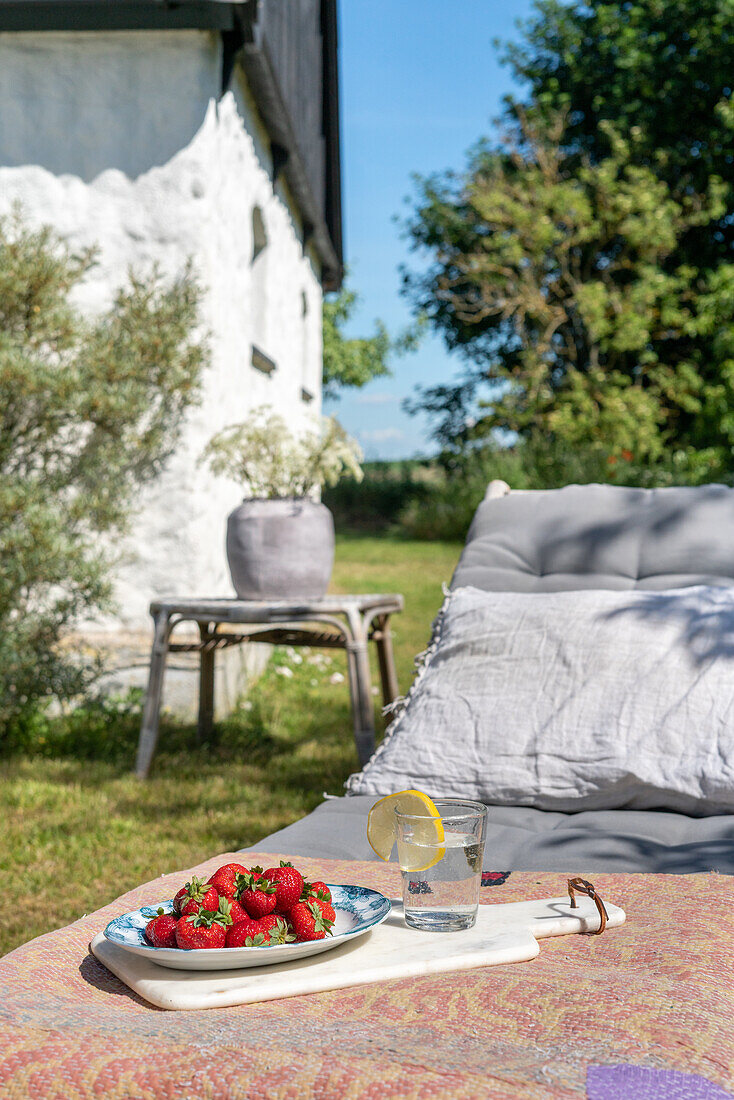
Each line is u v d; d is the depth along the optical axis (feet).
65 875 9.93
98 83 16.48
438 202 57.47
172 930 3.76
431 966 3.70
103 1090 2.75
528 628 7.55
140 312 15.76
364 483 64.64
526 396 48.62
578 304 47.34
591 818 6.37
